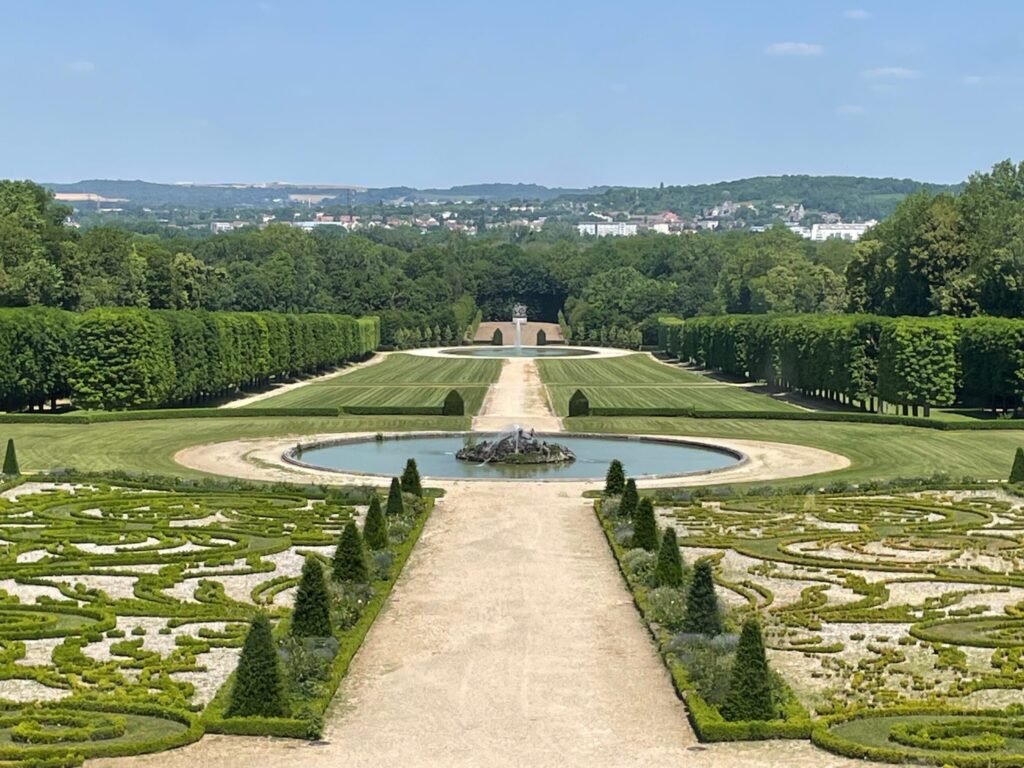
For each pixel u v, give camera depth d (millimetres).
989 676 57875
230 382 196125
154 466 120062
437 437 143000
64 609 68938
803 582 76812
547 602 70625
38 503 98625
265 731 50406
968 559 83000
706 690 53531
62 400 197250
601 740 50188
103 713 52625
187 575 77062
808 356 199000
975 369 172375
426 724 51906
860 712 52750
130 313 168250
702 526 92000
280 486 104125
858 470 119625
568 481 110938
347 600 66250
